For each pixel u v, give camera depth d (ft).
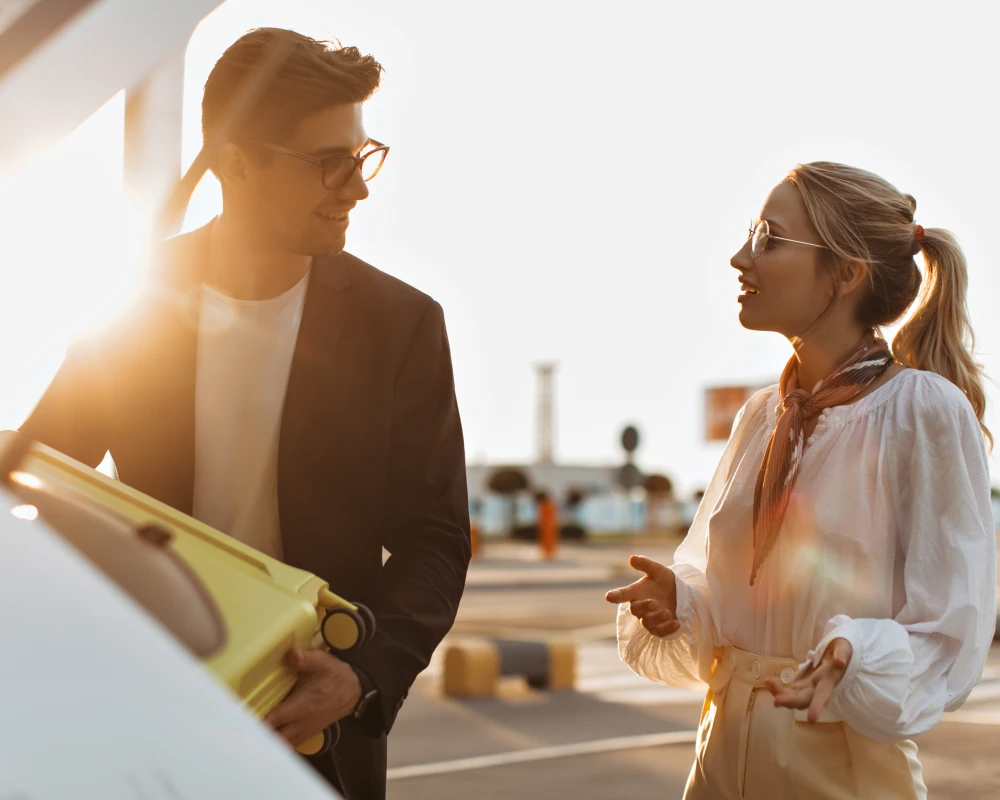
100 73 3.04
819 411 6.30
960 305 6.58
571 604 53.06
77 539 3.66
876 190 6.39
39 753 2.14
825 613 6.00
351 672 4.95
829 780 5.98
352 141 6.07
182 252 6.48
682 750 20.70
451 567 6.39
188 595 3.87
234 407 6.47
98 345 6.39
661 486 182.80
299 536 6.29
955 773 19.15
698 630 6.58
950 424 5.90
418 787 17.80
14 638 2.35
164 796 2.19
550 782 18.24
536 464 191.93
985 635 5.82
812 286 6.42
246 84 5.88
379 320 6.50
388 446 6.54
